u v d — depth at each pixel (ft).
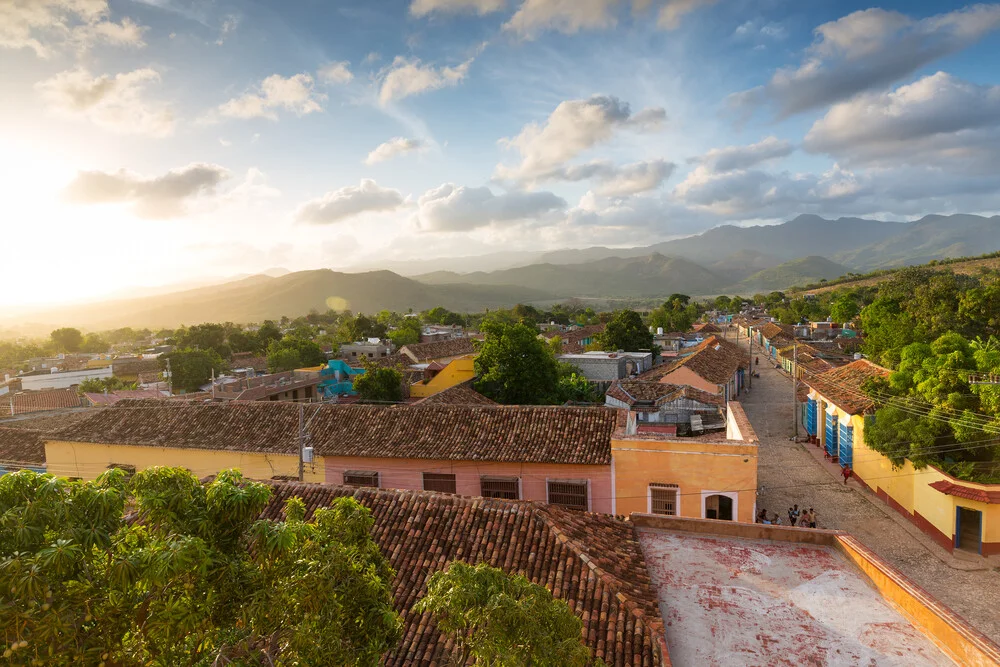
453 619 19.20
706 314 526.98
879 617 30.32
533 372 122.52
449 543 38.45
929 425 71.00
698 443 56.49
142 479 16.61
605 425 63.41
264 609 16.42
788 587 33.58
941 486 65.46
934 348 79.20
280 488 45.91
